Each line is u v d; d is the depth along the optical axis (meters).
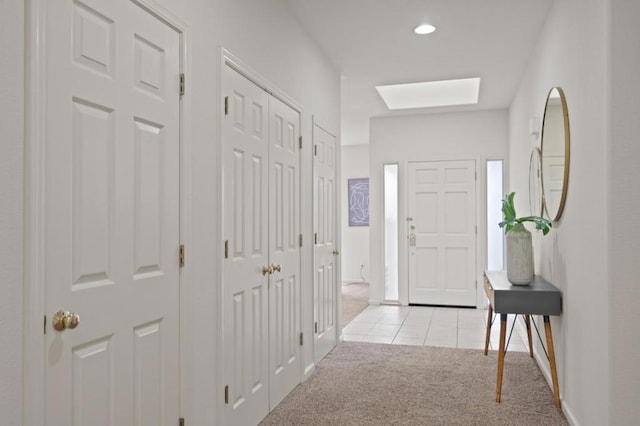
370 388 3.44
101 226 1.61
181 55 2.07
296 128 3.57
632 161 2.10
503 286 3.34
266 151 3.00
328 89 4.45
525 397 3.24
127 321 1.73
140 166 1.80
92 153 1.58
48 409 1.40
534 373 3.76
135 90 1.78
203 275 2.25
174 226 2.01
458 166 6.67
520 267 3.34
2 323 1.27
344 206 9.63
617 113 2.12
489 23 3.73
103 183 1.62
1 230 1.27
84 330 1.54
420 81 5.19
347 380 3.62
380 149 6.96
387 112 6.62
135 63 1.78
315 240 3.98
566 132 2.89
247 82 2.74
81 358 1.53
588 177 2.45
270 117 3.07
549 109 3.41
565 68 2.98
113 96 1.66
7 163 1.29
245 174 2.71
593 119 2.35
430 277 6.79
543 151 3.66
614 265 2.12
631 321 2.10
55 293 1.43
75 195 1.51
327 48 4.20
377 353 4.38
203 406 2.25
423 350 4.48
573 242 2.78
